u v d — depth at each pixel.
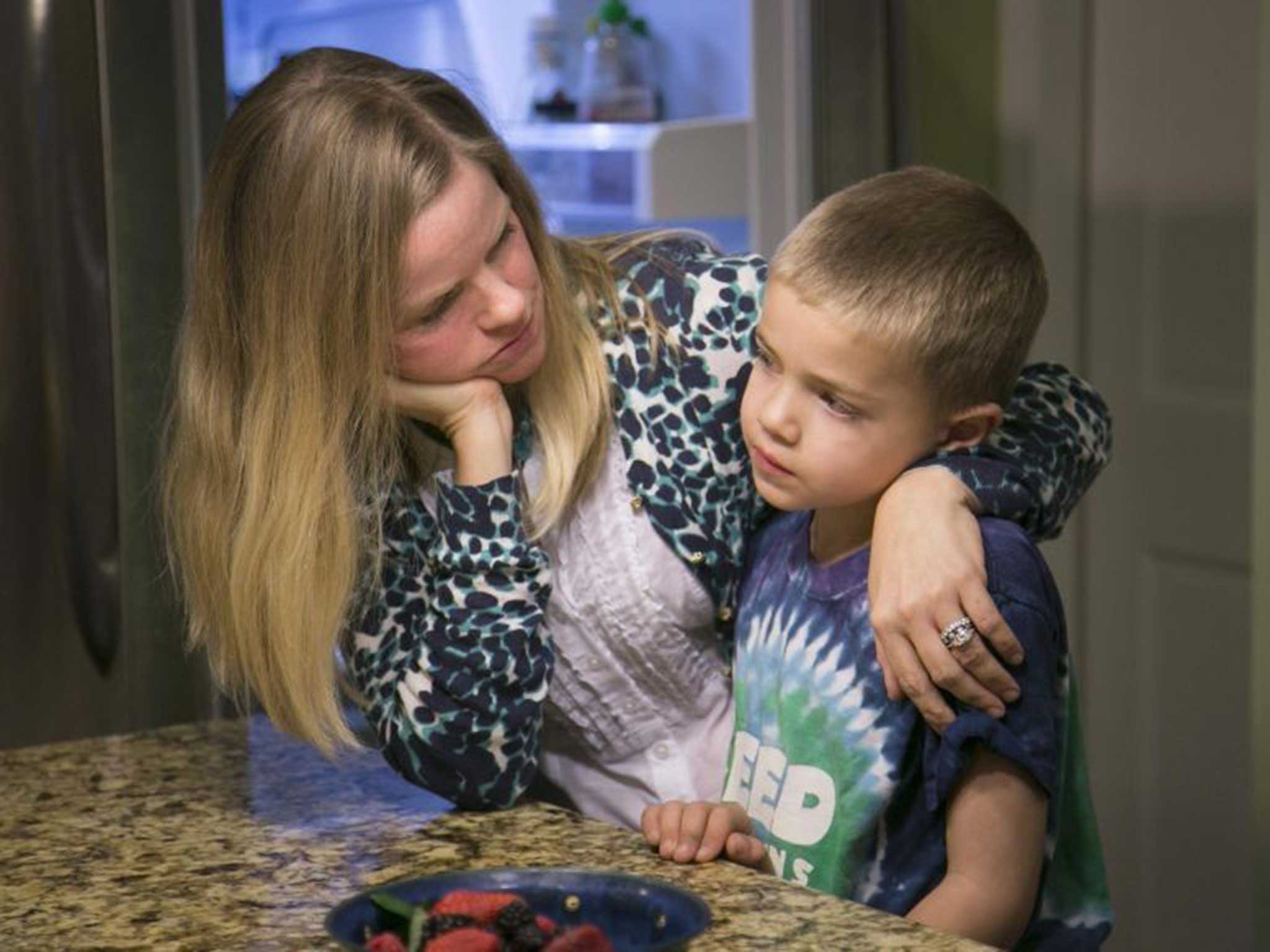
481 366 1.25
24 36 1.84
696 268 1.39
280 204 1.22
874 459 1.17
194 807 1.24
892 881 1.17
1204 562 2.56
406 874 1.09
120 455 1.93
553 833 1.17
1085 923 1.22
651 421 1.34
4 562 1.90
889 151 2.35
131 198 1.91
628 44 2.38
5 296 1.86
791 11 2.29
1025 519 1.22
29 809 1.25
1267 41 1.27
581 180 2.39
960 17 2.56
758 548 1.35
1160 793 2.64
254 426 1.25
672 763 1.39
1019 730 1.10
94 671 1.93
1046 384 1.35
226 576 1.31
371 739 1.79
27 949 0.97
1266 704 1.33
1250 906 2.52
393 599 1.31
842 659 1.20
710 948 0.93
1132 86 2.59
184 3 1.92
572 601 1.35
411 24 2.41
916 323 1.14
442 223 1.19
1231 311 2.49
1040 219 2.63
